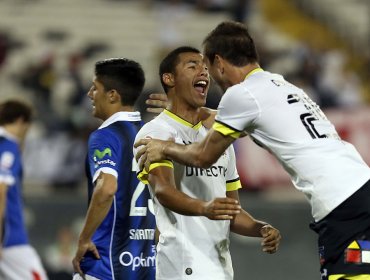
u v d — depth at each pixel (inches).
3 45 2114.9
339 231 534.9
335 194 533.0
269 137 552.7
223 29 571.5
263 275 1352.1
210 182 597.0
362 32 2217.0
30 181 1651.1
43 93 1945.1
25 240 839.1
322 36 2191.2
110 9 2247.8
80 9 2240.4
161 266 590.9
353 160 546.0
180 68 602.9
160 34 2192.4
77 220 1390.3
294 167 547.5
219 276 587.2
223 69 569.6
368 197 533.6
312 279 1359.5
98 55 2135.8
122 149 683.4
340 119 1667.1
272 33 2174.0
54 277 1368.1
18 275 832.3
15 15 2217.0
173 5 2235.5
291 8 2257.6
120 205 680.4
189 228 584.7
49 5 2245.3
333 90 1942.7
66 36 2176.4
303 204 1397.6
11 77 2011.6
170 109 613.9
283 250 1371.8
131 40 2183.8
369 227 533.3
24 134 874.8
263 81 558.3
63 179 1644.9
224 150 553.9
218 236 590.9
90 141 686.5
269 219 1393.9
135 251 684.1
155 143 573.9
